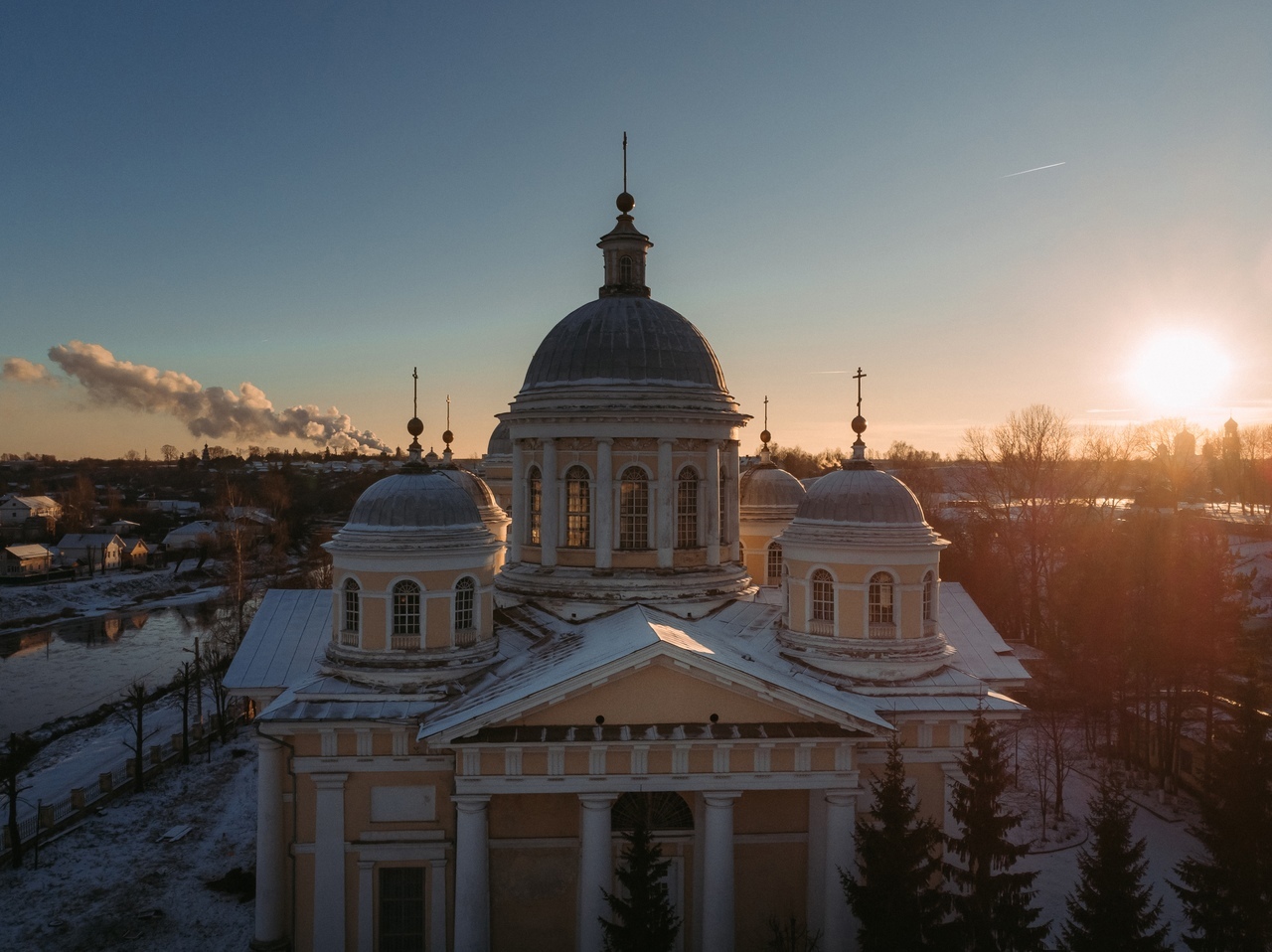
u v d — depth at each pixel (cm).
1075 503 8825
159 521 18575
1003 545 8662
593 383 3975
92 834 4612
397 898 3284
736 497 4350
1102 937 2569
